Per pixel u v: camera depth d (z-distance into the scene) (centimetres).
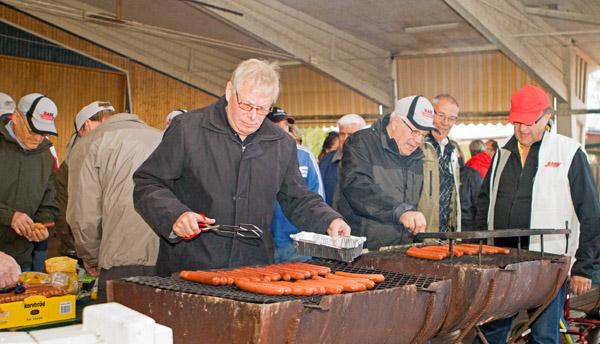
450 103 446
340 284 224
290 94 1377
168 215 255
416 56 1242
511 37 1023
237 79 266
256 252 286
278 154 290
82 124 479
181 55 1363
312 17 1143
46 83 1212
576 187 393
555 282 340
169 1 1068
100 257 340
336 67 1218
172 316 212
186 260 279
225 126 277
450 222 451
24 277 287
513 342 356
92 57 1259
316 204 293
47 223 402
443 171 450
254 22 1102
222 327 197
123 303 228
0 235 412
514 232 316
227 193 279
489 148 903
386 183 384
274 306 189
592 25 1061
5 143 420
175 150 274
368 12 1059
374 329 230
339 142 619
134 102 1310
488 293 292
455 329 305
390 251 353
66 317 271
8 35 1162
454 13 1015
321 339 209
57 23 1208
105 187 338
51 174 445
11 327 255
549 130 423
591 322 492
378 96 1269
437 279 265
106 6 1151
